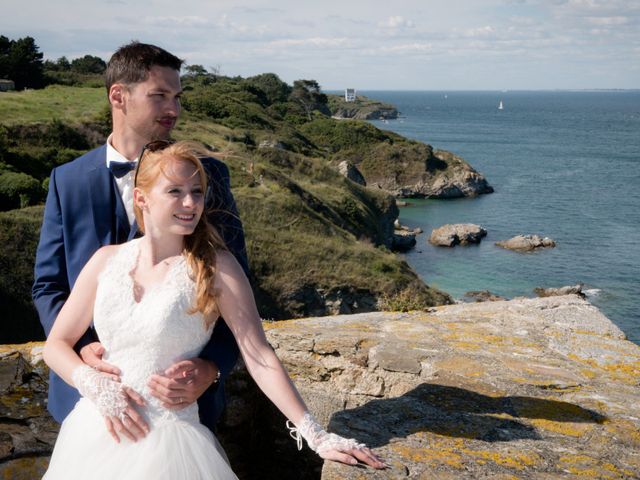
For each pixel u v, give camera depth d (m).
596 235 53.41
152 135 2.58
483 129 180.50
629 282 40.91
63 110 48.09
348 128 83.38
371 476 2.16
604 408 2.87
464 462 2.32
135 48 2.52
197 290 2.15
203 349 2.30
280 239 34.31
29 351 3.40
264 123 71.94
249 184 39.81
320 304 31.98
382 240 50.44
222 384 2.49
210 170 2.51
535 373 3.28
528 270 43.91
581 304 4.62
